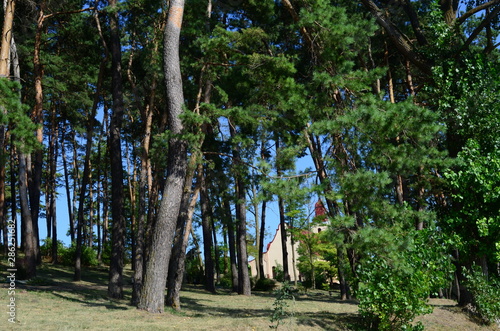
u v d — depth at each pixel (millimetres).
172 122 15273
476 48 22297
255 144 18344
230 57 17828
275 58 15438
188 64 19719
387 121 13148
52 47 29266
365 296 13195
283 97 15523
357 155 14633
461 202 17375
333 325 13625
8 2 17891
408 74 22203
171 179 14914
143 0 20156
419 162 13703
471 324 16094
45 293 18234
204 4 18250
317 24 15148
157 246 14492
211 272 29891
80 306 15438
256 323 12438
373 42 21547
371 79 14602
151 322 12289
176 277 17234
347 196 13609
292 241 39875
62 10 25703
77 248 26859
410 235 13977
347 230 13508
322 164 15148
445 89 17891
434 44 18859
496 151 16891
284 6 17094
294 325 12492
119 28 22312
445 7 20766
